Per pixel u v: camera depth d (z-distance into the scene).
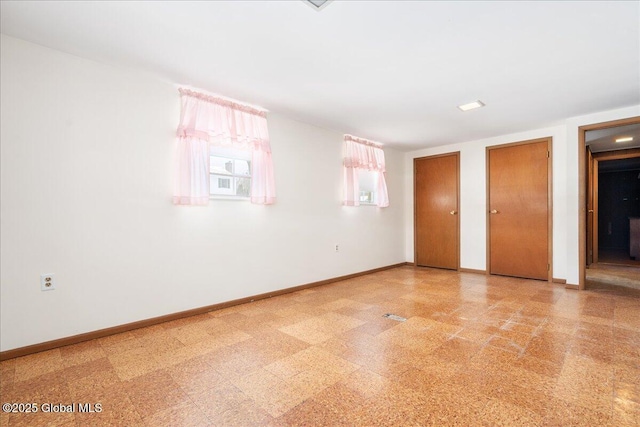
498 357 2.06
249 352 2.17
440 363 1.98
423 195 5.76
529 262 4.58
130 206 2.64
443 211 5.49
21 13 1.86
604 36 2.11
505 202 4.79
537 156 4.48
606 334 2.43
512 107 3.52
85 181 2.42
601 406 1.52
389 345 2.27
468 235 5.18
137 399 1.62
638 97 3.21
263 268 3.61
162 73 2.66
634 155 5.48
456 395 1.63
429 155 5.66
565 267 4.26
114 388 1.73
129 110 2.64
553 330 2.53
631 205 8.19
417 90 3.02
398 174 5.86
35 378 1.84
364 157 4.91
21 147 2.16
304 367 1.95
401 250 5.89
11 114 2.13
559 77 2.74
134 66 2.54
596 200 5.99
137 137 2.68
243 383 1.77
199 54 2.35
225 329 2.62
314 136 4.23
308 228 4.14
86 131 2.43
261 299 3.56
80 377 1.85
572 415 1.46
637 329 2.53
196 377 1.84
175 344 2.32
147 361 2.05
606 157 5.76
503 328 2.58
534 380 1.77
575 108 3.55
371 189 5.40
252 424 1.42
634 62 2.47
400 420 1.44
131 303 2.63
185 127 2.86
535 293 3.74
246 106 3.38
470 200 5.15
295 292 3.90
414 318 2.86
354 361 2.02
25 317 2.17
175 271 2.89
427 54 2.35
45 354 2.16
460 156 5.26
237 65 2.51
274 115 3.74
